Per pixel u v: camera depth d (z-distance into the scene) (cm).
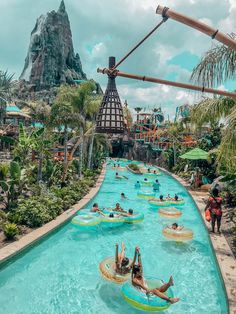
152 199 2116
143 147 6875
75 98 2805
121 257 923
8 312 759
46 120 2398
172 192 2817
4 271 966
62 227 1445
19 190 1557
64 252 1188
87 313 755
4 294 850
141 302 751
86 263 1083
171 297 773
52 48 9800
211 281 962
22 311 764
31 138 2067
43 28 10062
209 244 1247
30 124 4416
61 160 3272
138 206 2117
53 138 2711
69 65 10775
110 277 898
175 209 1803
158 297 765
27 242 1116
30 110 2483
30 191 1900
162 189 3012
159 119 7162
